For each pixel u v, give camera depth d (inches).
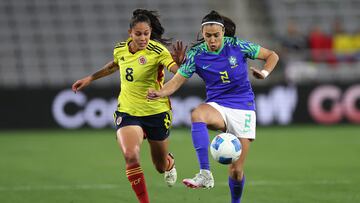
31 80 3122.5
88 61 3233.3
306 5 3521.2
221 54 1006.4
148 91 985.5
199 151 975.6
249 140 1035.9
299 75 2957.7
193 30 3405.5
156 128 1088.2
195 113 1007.0
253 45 1019.3
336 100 2832.2
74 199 1245.7
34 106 2640.3
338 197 1258.0
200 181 964.6
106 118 2684.5
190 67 1013.2
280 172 1608.0
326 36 3075.8
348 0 3585.1
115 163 1787.6
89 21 3339.1
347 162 1804.9
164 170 1175.6
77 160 1847.9
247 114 1026.1
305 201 1218.0
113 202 1213.7
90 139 2381.9
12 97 2623.0
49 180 1485.0
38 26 3275.1
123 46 1061.1
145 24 1002.7
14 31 3238.2
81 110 2664.9
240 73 1015.6
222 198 1254.9
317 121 2824.8
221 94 1024.9
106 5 3398.1
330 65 3093.0
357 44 3102.9
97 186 1400.1
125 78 1056.2
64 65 3198.8
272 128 2738.7
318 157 1913.1
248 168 1680.6
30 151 2053.4
